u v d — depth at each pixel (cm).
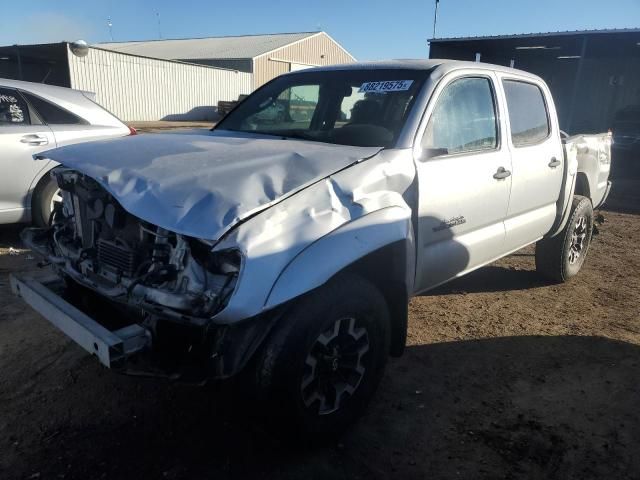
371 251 274
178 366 253
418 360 393
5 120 596
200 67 3328
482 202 393
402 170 319
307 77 429
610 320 478
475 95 400
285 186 265
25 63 3038
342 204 277
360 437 307
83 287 306
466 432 314
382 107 364
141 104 3014
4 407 320
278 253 242
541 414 333
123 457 284
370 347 303
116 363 243
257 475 275
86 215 302
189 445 295
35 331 412
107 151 309
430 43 2081
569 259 566
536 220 479
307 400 276
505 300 519
